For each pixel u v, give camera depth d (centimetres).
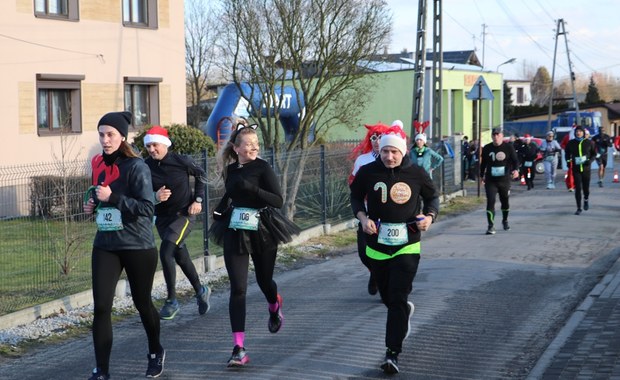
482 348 707
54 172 1079
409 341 727
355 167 875
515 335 751
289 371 639
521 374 633
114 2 2234
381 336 745
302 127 2228
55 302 872
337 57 2177
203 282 1046
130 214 579
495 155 1486
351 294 949
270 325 724
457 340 732
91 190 598
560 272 1076
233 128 757
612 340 702
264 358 679
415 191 638
